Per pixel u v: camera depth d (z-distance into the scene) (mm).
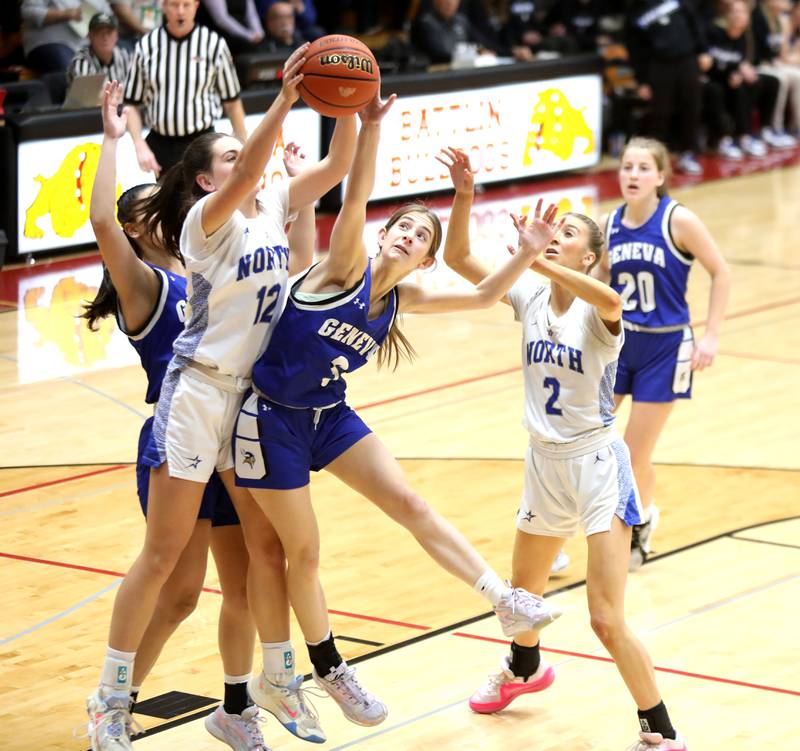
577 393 7227
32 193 18688
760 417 13516
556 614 6637
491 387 14453
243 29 22672
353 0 27141
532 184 25547
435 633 8672
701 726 7316
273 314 6570
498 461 12172
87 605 9062
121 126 6859
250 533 6781
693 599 9180
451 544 6746
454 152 7281
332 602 9164
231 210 6285
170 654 8367
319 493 11453
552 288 7441
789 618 8844
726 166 28719
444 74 23531
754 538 10367
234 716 7082
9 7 21391
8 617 8859
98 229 6660
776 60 31719
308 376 6531
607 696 7785
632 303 9648
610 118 28297
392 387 14414
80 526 10484
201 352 6492
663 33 27281
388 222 6859
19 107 19516
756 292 18578
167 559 6594
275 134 6203
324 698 7695
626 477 7262
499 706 7555
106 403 13508
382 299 6844
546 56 26750
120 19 20609
